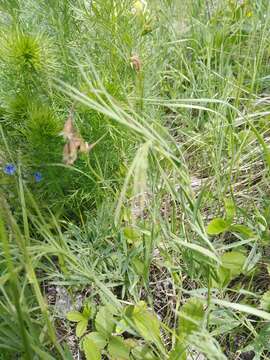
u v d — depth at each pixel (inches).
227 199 13.1
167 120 17.2
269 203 13.1
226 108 15.6
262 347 10.8
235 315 11.2
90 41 15.7
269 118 15.4
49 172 13.6
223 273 11.7
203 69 17.0
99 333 11.0
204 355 11.0
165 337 11.9
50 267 13.0
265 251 12.9
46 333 11.1
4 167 13.1
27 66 13.1
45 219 13.3
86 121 13.7
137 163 8.6
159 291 12.8
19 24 15.3
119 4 15.1
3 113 14.3
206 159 15.5
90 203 14.4
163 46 17.6
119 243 13.0
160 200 13.2
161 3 18.1
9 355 10.9
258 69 16.7
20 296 9.9
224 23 18.2
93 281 11.2
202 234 11.0
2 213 10.1
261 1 18.2
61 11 15.5
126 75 15.0
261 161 15.1
